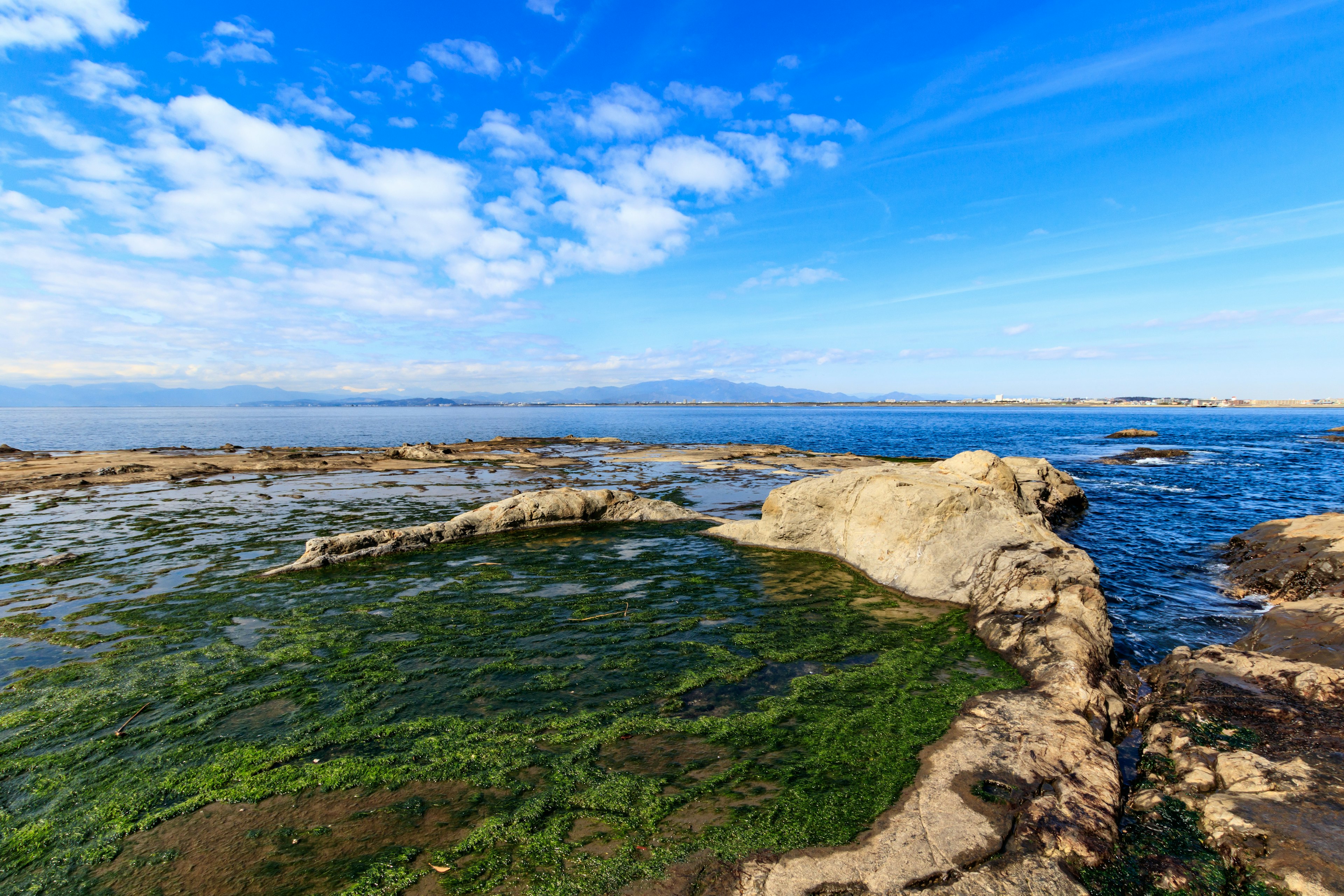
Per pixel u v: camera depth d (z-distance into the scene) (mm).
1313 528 14109
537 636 9828
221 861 4871
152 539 16125
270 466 32812
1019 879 4547
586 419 148375
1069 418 142750
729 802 5586
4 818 5406
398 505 21906
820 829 5160
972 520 13391
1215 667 8219
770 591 12461
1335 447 53625
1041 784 5695
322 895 4520
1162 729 6930
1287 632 9438
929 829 5074
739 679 8305
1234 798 5402
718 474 32156
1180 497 25953
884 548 13773
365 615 10750
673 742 6691
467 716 7242
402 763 6254
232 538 16266
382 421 126438
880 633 10164
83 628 9930
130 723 7004
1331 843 4625
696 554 15352
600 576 13328
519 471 33344
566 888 4543
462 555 15008
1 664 8562
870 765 6180
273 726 6980
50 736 6727
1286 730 6562
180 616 10547
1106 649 9078
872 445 59781
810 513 16094
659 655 9125
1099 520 20781
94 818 5398
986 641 9742
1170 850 4934
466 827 5266
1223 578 13859
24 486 24922
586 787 5840
